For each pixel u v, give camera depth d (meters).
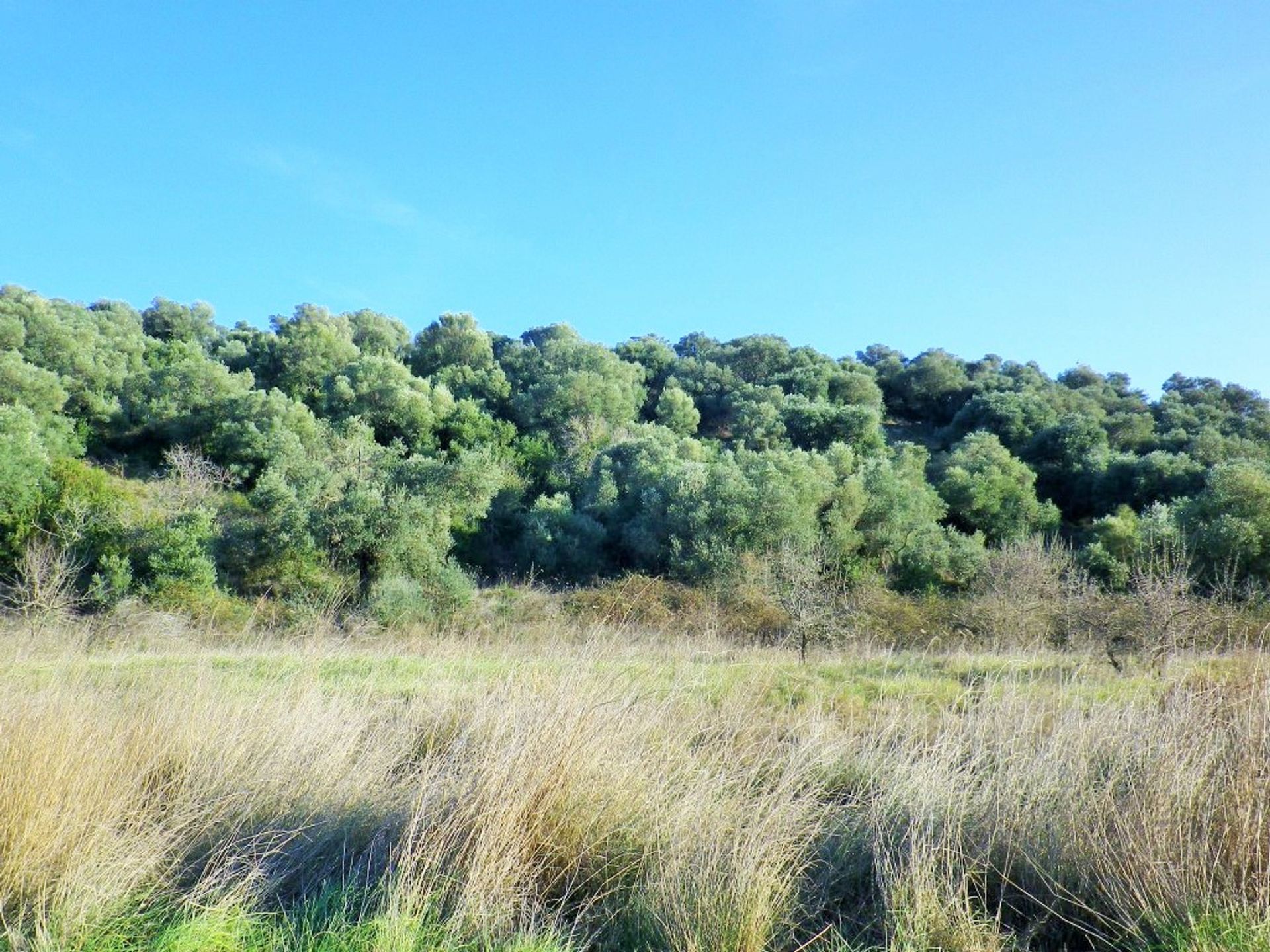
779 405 58.25
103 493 25.78
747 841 3.79
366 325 69.75
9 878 3.45
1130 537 27.83
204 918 3.26
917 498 36.28
